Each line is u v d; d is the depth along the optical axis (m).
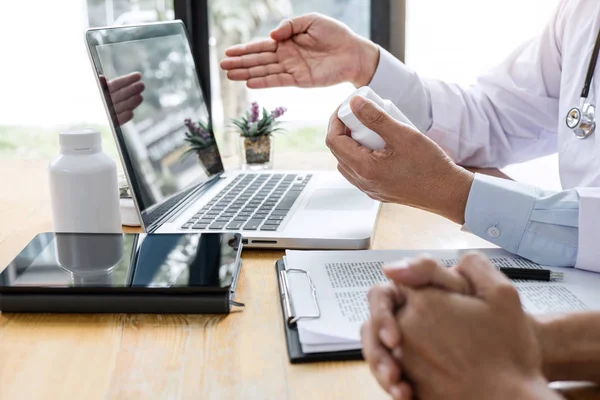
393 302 0.51
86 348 0.62
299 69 1.33
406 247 0.90
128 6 2.51
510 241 0.83
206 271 0.73
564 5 1.32
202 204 1.05
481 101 1.41
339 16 2.14
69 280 0.70
